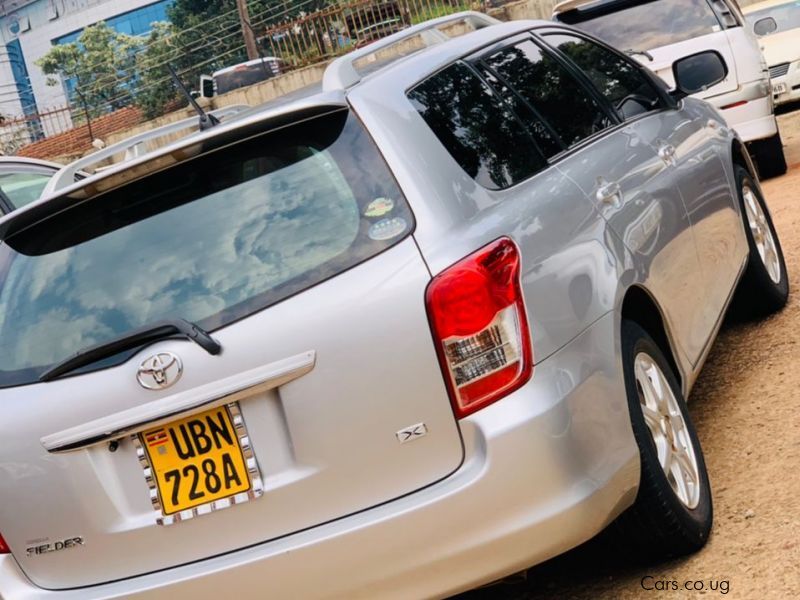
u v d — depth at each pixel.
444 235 3.08
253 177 3.26
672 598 3.41
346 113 3.28
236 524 3.14
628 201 3.95
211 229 3.24
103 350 3.14
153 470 3.18
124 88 24.44
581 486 3.08
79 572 3.27
